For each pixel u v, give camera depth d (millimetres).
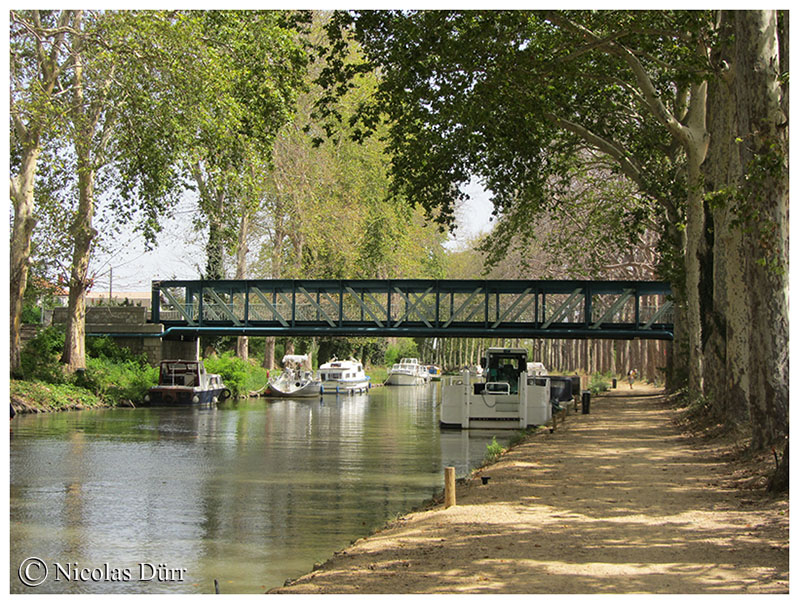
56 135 39500
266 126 39312
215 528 16844
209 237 67062
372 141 69875
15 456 28312
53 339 53781
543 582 9898
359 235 71562
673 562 10766
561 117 36812
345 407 58031
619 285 57969
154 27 36531
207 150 39188
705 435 26234
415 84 29188
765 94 18125
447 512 15133
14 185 43000
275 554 14656
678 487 16984
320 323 60531
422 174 34906
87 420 42188
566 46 27844
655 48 29703
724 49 26188
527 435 31922
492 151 34812
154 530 16656
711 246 31188
